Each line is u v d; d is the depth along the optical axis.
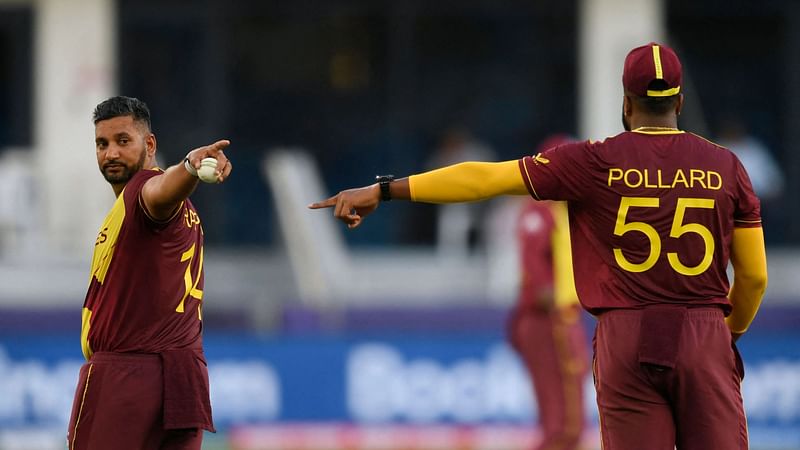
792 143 69.44
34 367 44.75
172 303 21.97
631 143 21.56
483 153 67.06
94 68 66.06
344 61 69.50
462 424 45.19
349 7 69.25
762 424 45.72
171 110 68.56
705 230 21.31
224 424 45.25
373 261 65.12
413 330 48.94
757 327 48.91
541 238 35.03
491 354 45.38
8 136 67.56
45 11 66.06
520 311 35.78
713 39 69.62
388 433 45.28
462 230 64.38
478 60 69.31
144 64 68.19
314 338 45.59
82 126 65.81
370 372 45.50
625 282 21.36
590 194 21.50
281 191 57.16
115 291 21.77
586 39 67.25
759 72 69.62
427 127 69.62
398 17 69.25
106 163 21.92
